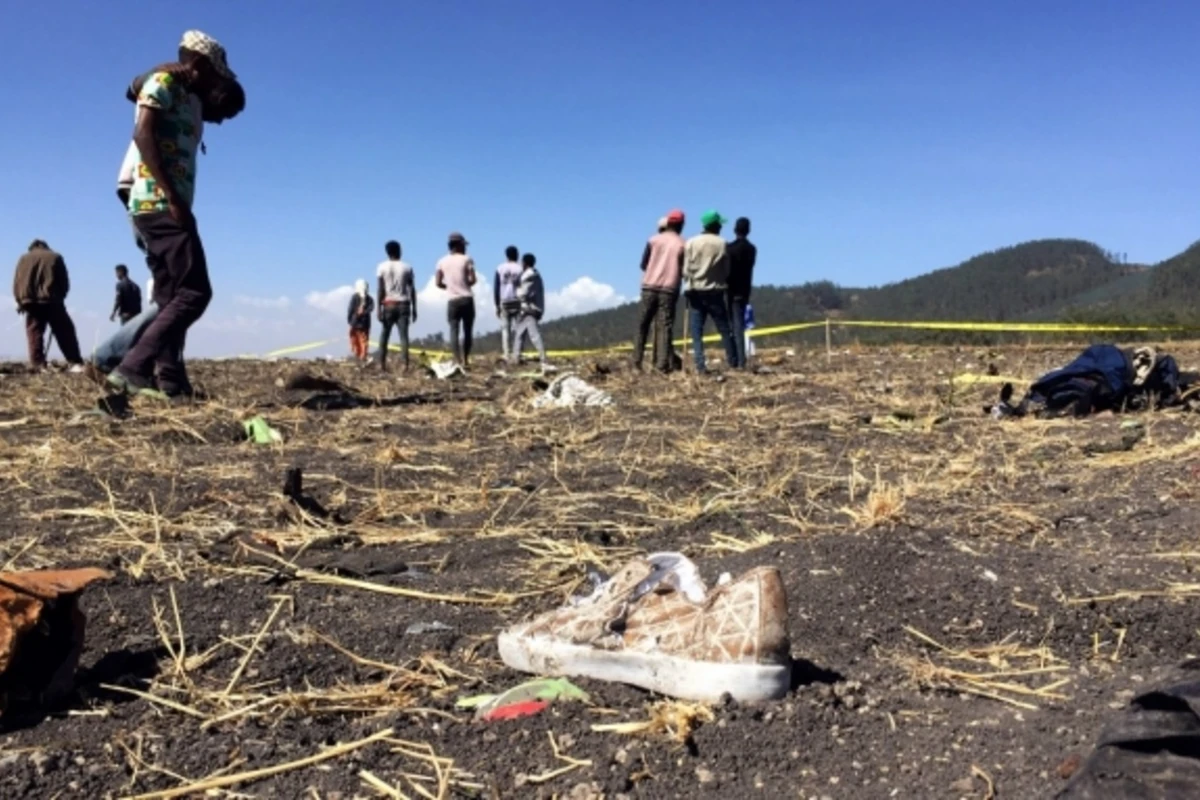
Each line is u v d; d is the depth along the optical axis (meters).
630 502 4.80
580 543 4.04
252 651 2.91
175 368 7.56
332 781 2.21
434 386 10.86
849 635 3.09
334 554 3.91
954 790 2.13
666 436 6.71
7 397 8.58
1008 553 3.86
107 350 7.60
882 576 3.54
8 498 4.69
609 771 2.22
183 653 2.84
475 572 3.77
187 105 7.06
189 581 3.50
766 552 3.84
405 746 2.36
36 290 13.41
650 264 12.16
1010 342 24.50
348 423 7.16
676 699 2.59
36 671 2.58
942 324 20.95
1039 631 3.16
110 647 2.94
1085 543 4.07
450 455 6.00
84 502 4.62
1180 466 5.33
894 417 7.48
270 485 4.98
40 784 2.19
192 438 6.46
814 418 7.62
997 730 2.43
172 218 7.20
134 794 2.17
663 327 12.16
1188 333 24.17
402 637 3.06
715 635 2.57
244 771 2.26
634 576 2.80
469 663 2.89
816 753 2.30
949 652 3.02
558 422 7.30
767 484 5.12
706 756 2.28
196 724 2.49
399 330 14.23
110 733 2.42
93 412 6.89
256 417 6.77
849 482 5.16
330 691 2.70
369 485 5.14
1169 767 1.89
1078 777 1.93
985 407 8.06
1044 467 5.56
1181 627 3.16
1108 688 2.74
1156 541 4.02
